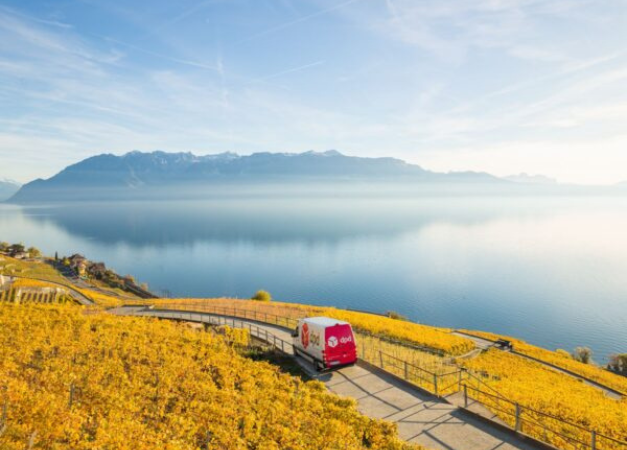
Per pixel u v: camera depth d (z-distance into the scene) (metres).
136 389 17.94
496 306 150.12
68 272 122.88
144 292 107.00
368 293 168.50
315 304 150.12
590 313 142.25
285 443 14.41
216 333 33.88
